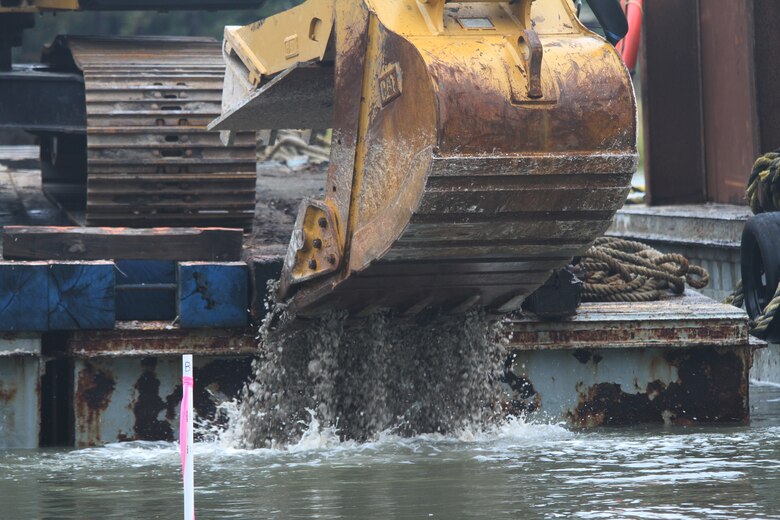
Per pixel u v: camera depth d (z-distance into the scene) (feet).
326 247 104.17
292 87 113.09
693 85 204.33
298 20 110.42
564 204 96.89
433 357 112.98
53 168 189.47
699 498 83.56
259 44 116.88
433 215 94.89
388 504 83.82
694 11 202.49
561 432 117.50
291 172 223.92
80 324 114.73
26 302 113.91
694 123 204.85
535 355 121.70
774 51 181.78
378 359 110.83
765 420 127.34
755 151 181.78
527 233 98.84
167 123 144.77
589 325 121.19
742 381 124.88
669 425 123.24
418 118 93.86
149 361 117.50
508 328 119.96
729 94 194.59
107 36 171.01
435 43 94.73
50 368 122.21
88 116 143.13
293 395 113.60
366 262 100.07
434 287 104.53
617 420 123.03
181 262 118.62
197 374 118.21
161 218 148.77
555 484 89.45
